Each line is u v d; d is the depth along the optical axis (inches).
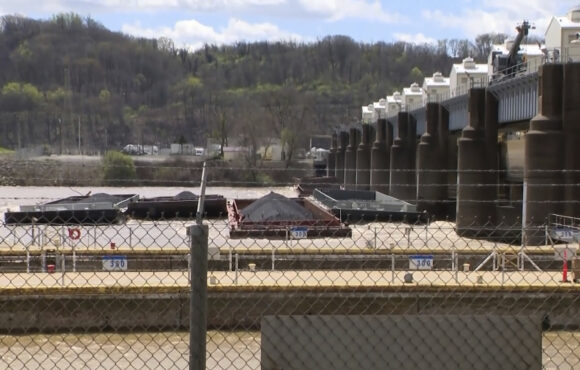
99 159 7253.9
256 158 7500.0
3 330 1003.9
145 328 1044.5
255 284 1061.1
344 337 349.4
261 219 2346.2
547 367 750.5
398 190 4205.2
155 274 1214.9
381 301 1051.3
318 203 3134.8
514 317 351.9
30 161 6717.5
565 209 2070.6
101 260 1318.9
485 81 3565.5
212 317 1009.5
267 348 348.8
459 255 1250.0
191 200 3048.7
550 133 2089.1
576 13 2888.8
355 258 1240.2
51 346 868.0
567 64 2097.7
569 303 1021.2
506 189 3299.7
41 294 1027.3
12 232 999.6
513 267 1332.4
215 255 997.8
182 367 773.9
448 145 3535.9
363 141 5344.5
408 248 1203.2
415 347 350.0
